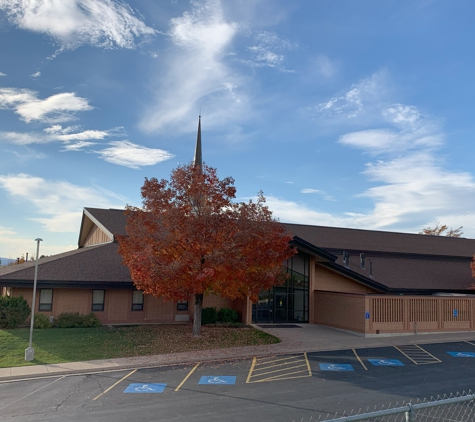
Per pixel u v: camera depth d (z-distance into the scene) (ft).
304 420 38.99
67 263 95.30
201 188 76.74
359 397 46.55
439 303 97.76
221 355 68.90
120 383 52.65
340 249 128.88
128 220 80.59
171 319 100.01
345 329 95.04
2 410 42.60
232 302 106.63
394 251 136.15
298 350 73.82
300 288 106.63
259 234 76.48
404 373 58.23
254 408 42.63
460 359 68.28
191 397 46.50
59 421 39.19
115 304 95.76
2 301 83.46
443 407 43.37
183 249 76.48
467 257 145.48
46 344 72.74
